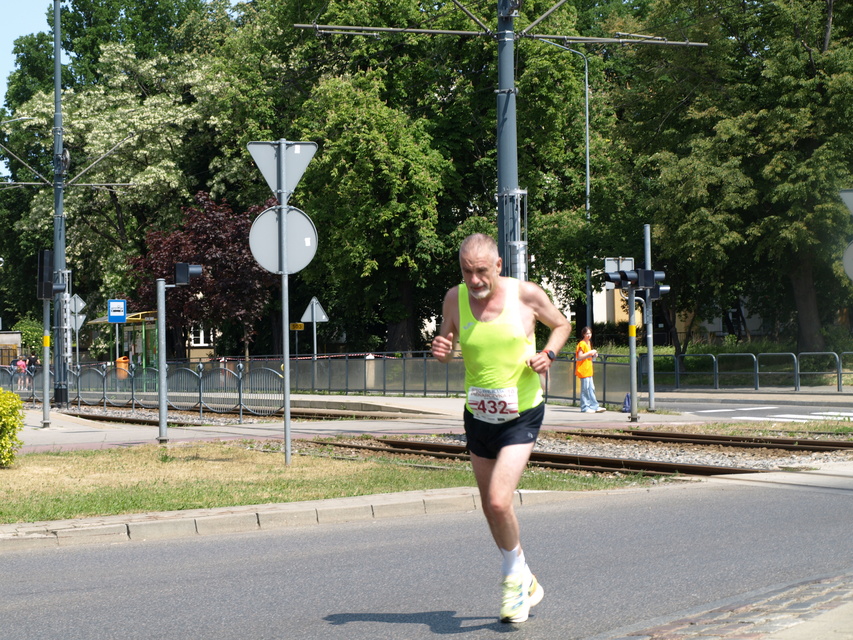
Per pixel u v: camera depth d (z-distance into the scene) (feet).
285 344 43.98
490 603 19.90
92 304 176.45
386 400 96.84
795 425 64.85
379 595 20.92
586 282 134.72
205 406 88.99
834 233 103.35
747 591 20.48
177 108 157.07
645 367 114.62
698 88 116.67
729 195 105.29
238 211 157.89
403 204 119.96
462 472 41.32
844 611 16.65
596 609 19.13
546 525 29.63
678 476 41.42
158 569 24.31
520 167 129.18
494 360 16.90
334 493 34.60
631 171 123.65
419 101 129.29
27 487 37.04
